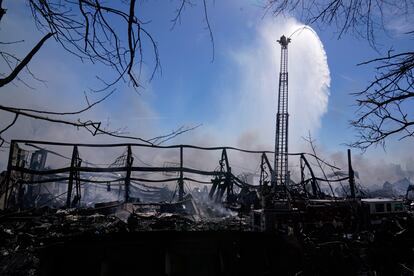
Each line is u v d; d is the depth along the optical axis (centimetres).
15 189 1770
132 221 1205
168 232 500
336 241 757
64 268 454
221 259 501
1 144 245
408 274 663
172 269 474
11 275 616
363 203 982
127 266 463
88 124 260
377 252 732
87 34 229
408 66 298
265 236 576
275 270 547
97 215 1295
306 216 888
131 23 211
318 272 648
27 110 239
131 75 235
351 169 1862
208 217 1697
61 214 1262
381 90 324
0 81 210
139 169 1998
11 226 1005
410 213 1081
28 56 221
